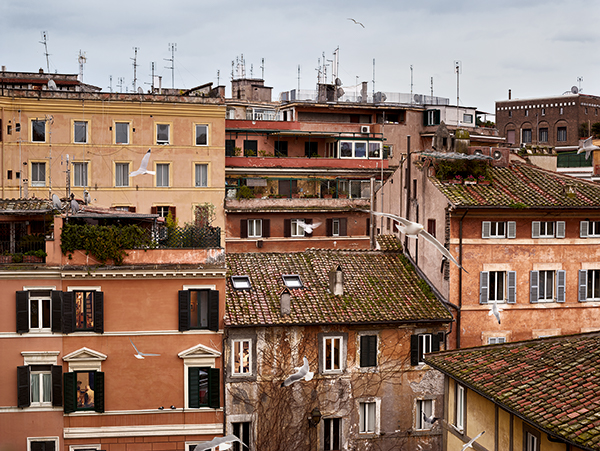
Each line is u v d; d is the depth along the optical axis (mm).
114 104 57719
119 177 58094
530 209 38125
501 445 25188
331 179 69125
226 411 33750
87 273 32688
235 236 61875
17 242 33594
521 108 102625
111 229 33062
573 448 20938
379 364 35344
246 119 78188
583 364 24703
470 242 37906
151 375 33375
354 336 35062
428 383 35812
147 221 36062
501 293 38438
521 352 27750
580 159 68250
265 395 34000
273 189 67688
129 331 33188
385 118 80812
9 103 56125
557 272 39031
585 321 39375
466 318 37531
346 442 34875
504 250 38344
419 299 37250
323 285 37156
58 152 56969
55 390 32719
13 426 32656
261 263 38469
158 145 58531
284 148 72438
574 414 21297
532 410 22422
